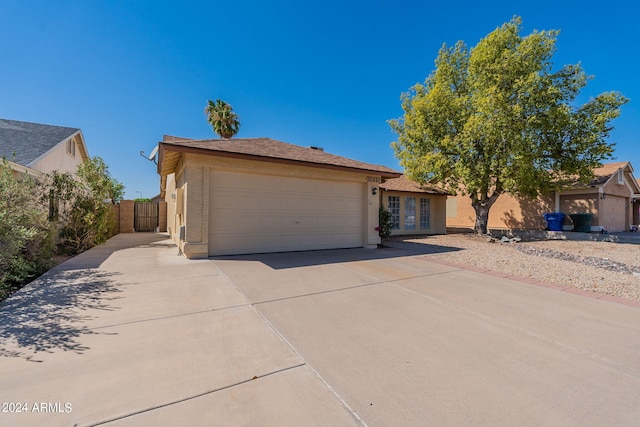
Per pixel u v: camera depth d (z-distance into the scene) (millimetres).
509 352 3045
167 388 2295
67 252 9578
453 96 14375
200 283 5531
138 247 10664
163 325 3572
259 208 8891
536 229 18266
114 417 1947
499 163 12539
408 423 1966
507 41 12766
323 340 3258
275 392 2287
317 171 9727
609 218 17188
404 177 19531
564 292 5348
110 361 2695
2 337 3162
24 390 2229
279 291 5105
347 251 9875
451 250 10531
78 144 15250
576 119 12727
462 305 4566
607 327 3744
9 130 11641
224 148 8203
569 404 2199
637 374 2645
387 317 4012
